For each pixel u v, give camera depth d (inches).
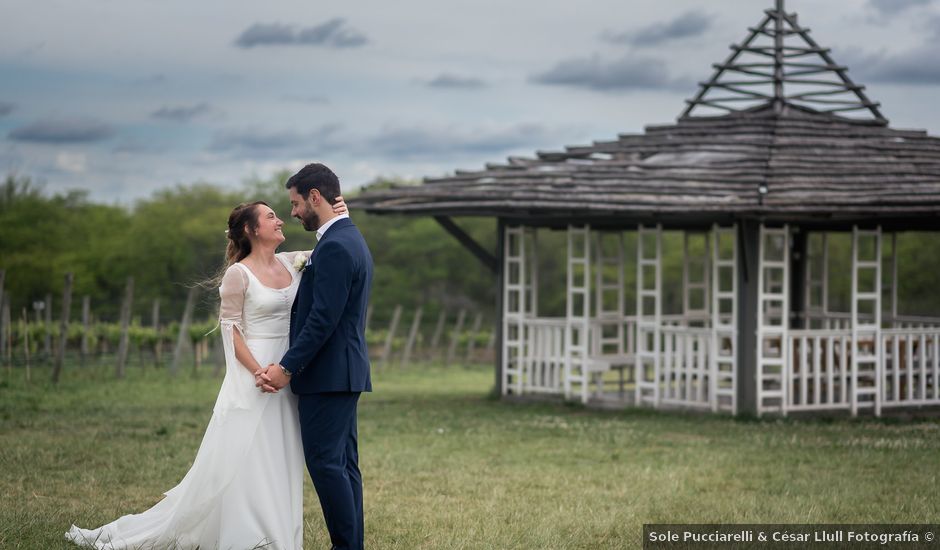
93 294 1657.2
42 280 1644.9
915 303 1327.5
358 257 224.1
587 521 285.0
